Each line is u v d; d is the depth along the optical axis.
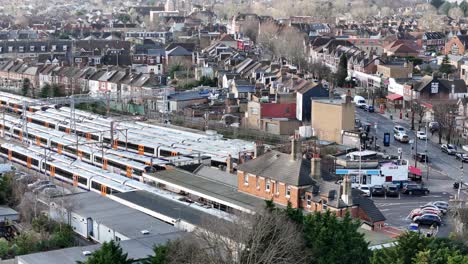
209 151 173.25
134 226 118.31
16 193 140.25
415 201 148.75
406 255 87.44
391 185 155.00
